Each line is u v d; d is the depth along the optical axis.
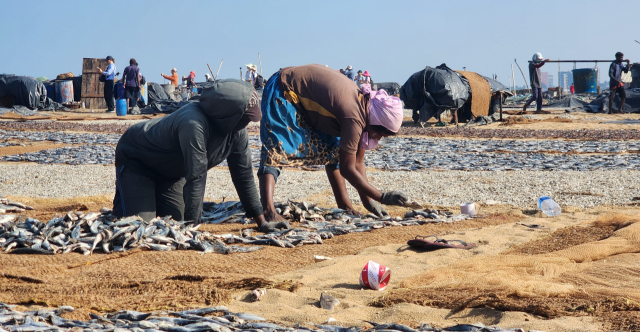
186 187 6.48
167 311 3.94
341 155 6.89
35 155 15.62
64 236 5.98
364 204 7.91
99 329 3.44
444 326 3.72
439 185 10.57
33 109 31.00
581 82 40.47
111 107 33.34
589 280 4.59
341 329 3.59
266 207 7.21
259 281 4.71
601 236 6.25
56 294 4.48
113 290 4.62
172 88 36.88
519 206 8.64
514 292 4.18
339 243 6.42
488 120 24.91
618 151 15.16
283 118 7.21
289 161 7.32
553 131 21.02
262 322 3.79
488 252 5.76
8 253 5.72
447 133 21.19
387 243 6.40
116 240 5.86
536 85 28.61
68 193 10.41
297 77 7.13
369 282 4.63
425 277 4.74
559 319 3.72
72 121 27.05
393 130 6.86
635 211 7.76
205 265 5.40
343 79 6.98
